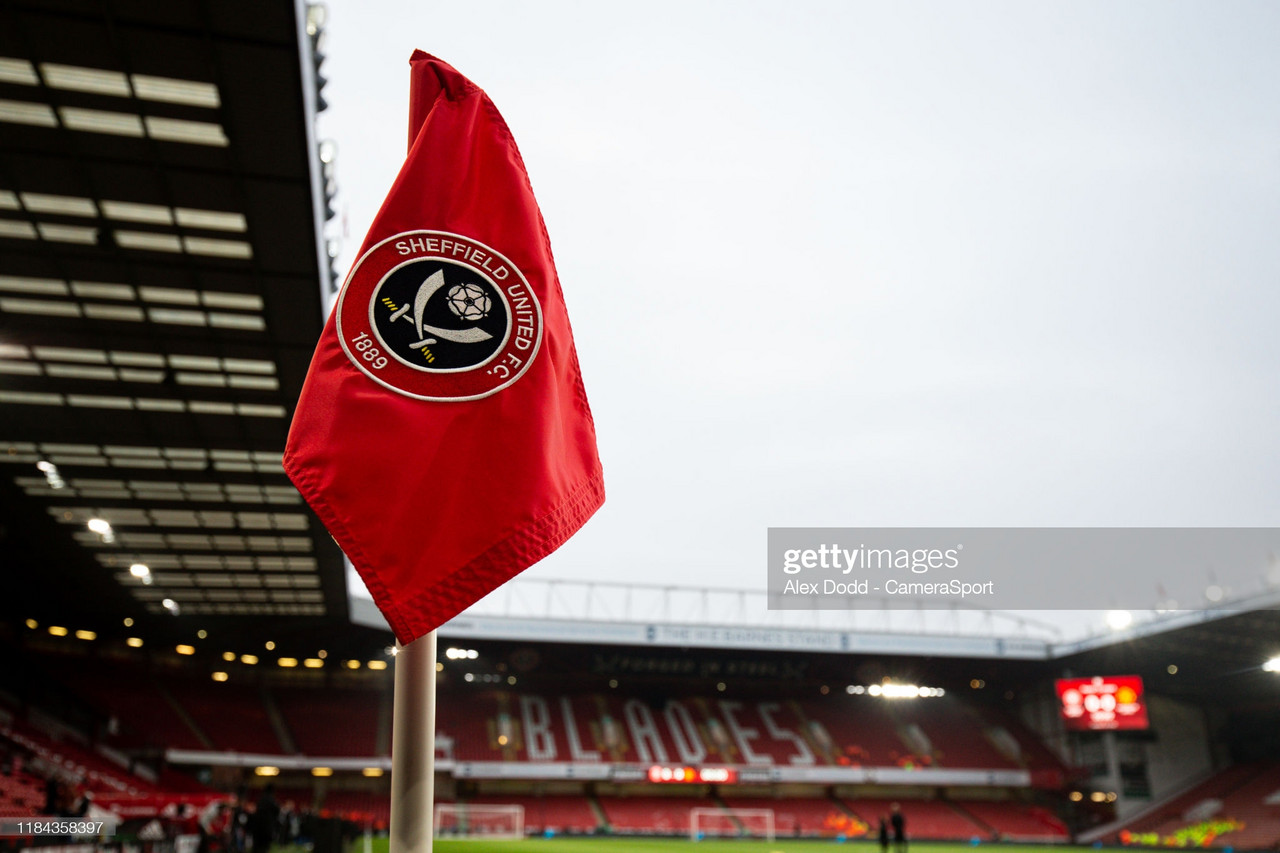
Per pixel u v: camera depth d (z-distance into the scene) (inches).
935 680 2020.2
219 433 904.9
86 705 1557.6
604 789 1863.9
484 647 1763.0
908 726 2082.9
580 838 1647.4
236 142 552.1
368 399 91.6
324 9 511.5
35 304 709.3
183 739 1617.9
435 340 95.8
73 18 470.3
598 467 103.9
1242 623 1533.0
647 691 2063.2
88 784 1182.3
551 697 2016.5
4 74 507.2
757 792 1915.6
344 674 1955.0
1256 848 1533.0
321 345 94.0
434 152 105.0
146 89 517.0
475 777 1720.0
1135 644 1694.1
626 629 1761.8
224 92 514.9
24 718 1414.9
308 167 570.9
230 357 780.6
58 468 977.5
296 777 1722.4
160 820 761.6
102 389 826.2
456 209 103.2
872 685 1958.7
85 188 592.7
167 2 459.8
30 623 1632.6
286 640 1744.6
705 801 1875.0
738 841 1614.2
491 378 95.7
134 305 713.0
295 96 518.0
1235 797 1727.4
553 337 102.3
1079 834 1820.9
